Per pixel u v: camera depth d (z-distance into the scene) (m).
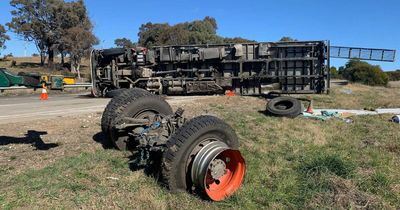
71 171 6.84
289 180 6.95
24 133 9.38
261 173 7.22
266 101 17.78
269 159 8.18
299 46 20.50
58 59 77.25
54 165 7.08
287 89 21.03
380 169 7.74
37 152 7.86
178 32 64.12
